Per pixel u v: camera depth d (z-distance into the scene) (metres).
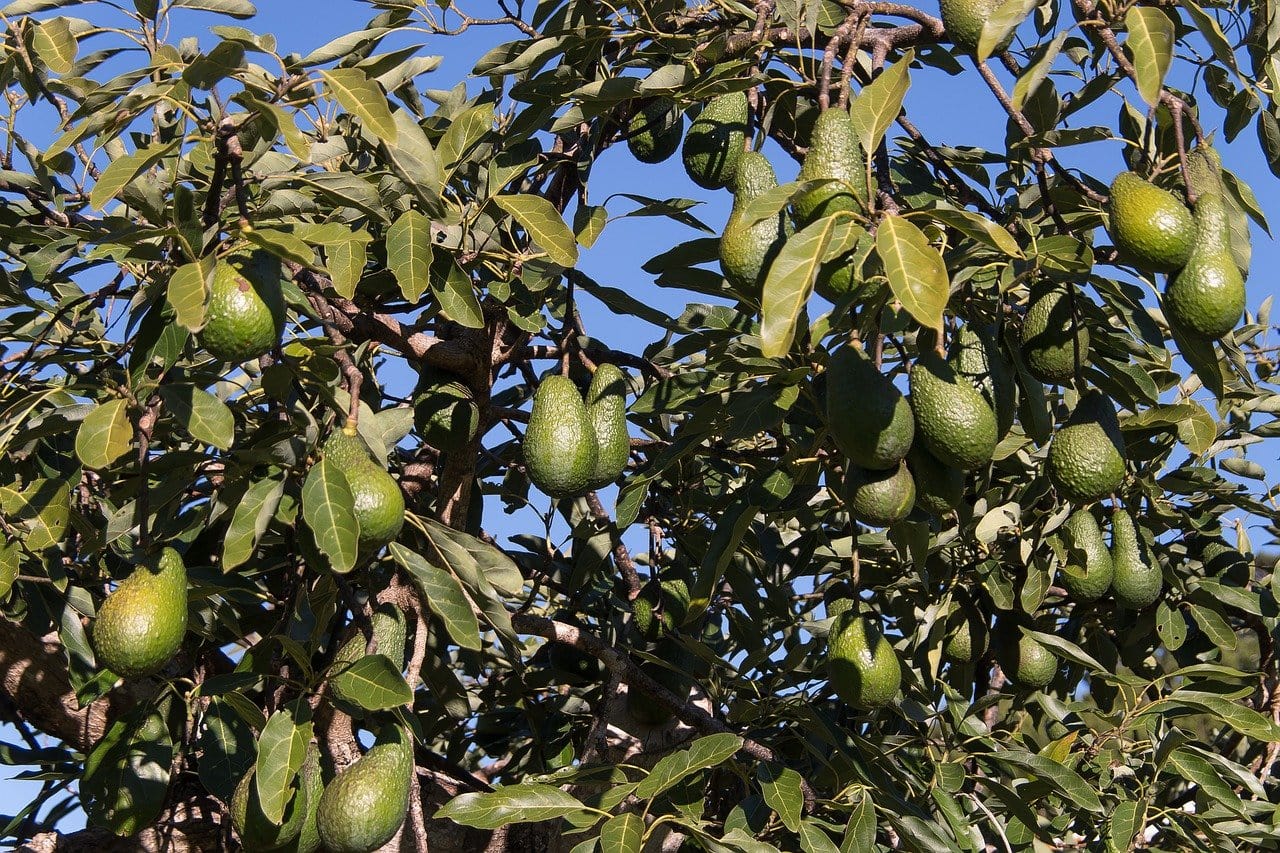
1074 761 4.31
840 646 3.47
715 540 3.67
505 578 3.53
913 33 3.40
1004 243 2.33
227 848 3.95
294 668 3.96
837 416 2.65
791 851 4.13
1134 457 4.12
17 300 4.09
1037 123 3.72
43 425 3.18
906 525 3.36
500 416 4.41
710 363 3.77
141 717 3.50
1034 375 3.12
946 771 4.00
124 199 2.86
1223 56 2.88
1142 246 2.69
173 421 3.67
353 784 3.00
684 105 3.86
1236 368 4.61
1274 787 5.04
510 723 5.43
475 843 4.51
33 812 4.23
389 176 3.49
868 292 2.49
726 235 2.90
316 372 3.10
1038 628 5.02
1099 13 2.93
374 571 4.29
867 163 2.50
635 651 4.19
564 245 3.43
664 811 4.23
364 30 3.31
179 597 2.91
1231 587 4.58
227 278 2.76
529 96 3.69
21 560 3.58
